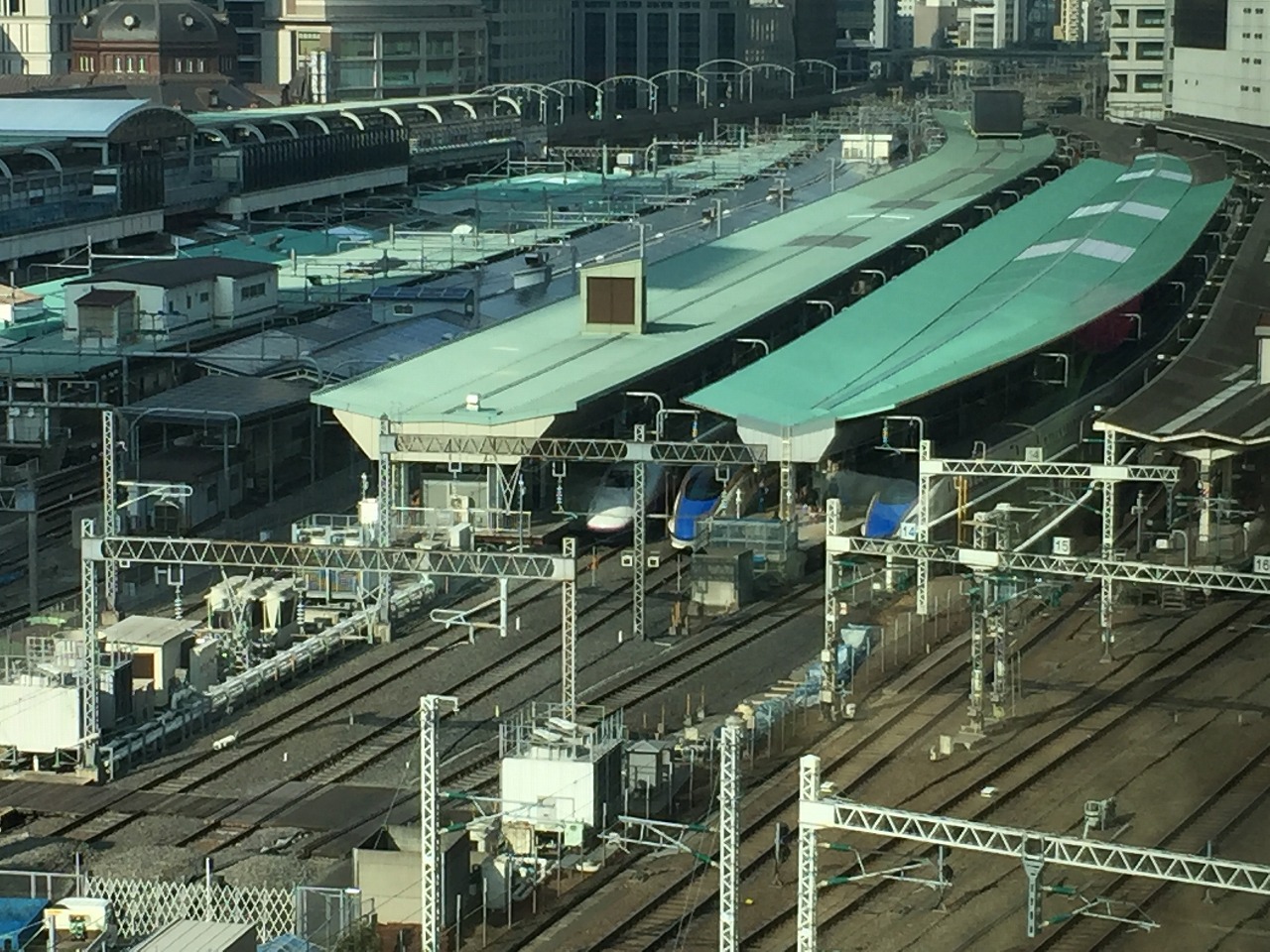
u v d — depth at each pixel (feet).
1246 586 359.25
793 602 464.24
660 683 412.16
